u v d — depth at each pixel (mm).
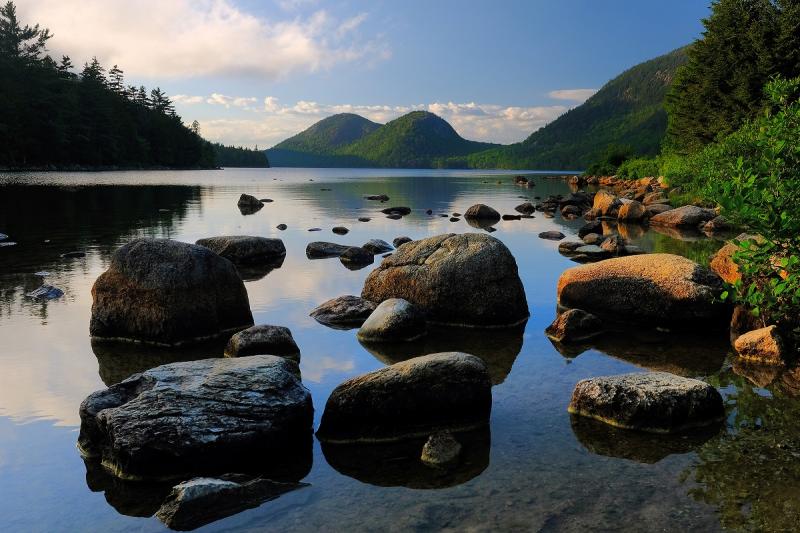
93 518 4750
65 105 94250
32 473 5492
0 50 91375
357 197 49781
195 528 4531
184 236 22766
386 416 6211
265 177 108312
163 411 5625
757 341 8305
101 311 9750
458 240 11375
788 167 8555
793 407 6527
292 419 5969
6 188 49219
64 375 8055
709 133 52094
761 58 44531
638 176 70562
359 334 9648
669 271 10242
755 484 4938
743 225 8031
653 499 4770
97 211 32719
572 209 34188
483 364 6645
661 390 6156
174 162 133750
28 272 15109
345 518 4629
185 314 9531
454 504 4793
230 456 5574
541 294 12711
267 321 10719
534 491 4957
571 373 7910
